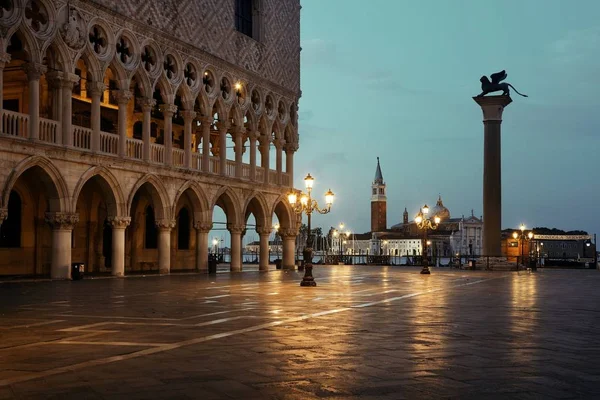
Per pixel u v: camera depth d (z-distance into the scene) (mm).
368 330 15656
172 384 9609
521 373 10555
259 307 21312
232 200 51344
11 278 36375
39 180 35812
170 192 44156
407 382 9828
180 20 45094
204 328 15805
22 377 10062
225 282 36094
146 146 41875
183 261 55000
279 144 58031
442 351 12633
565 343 13859
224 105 49906
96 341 13664
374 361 11508
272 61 56656
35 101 33719
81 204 45375
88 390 9227
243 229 52469
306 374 10359
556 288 34625
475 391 9281
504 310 21297
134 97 48438
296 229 59938
